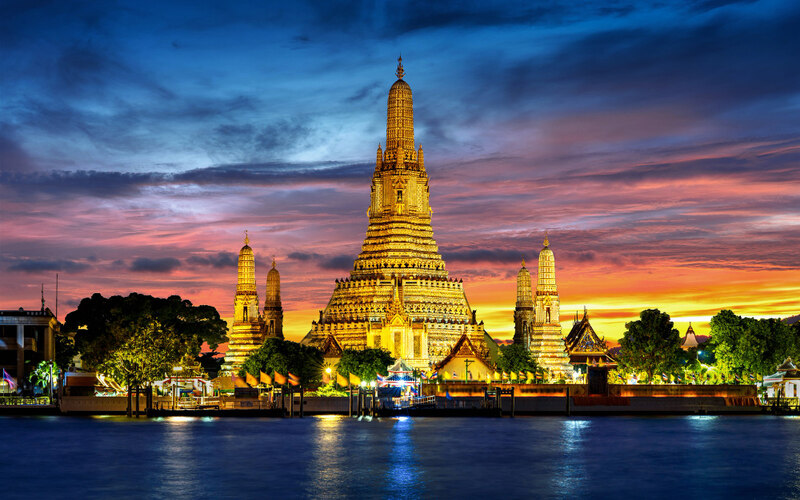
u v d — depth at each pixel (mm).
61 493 125562
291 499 122000
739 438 179375
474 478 135250
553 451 160875
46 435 181875
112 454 156125
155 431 189625
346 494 124875
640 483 132000
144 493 125438
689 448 165125
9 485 130625
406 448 164250
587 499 122188
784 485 130750
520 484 131125
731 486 130000
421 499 122125
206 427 198125
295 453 157250
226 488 128250
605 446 167375
